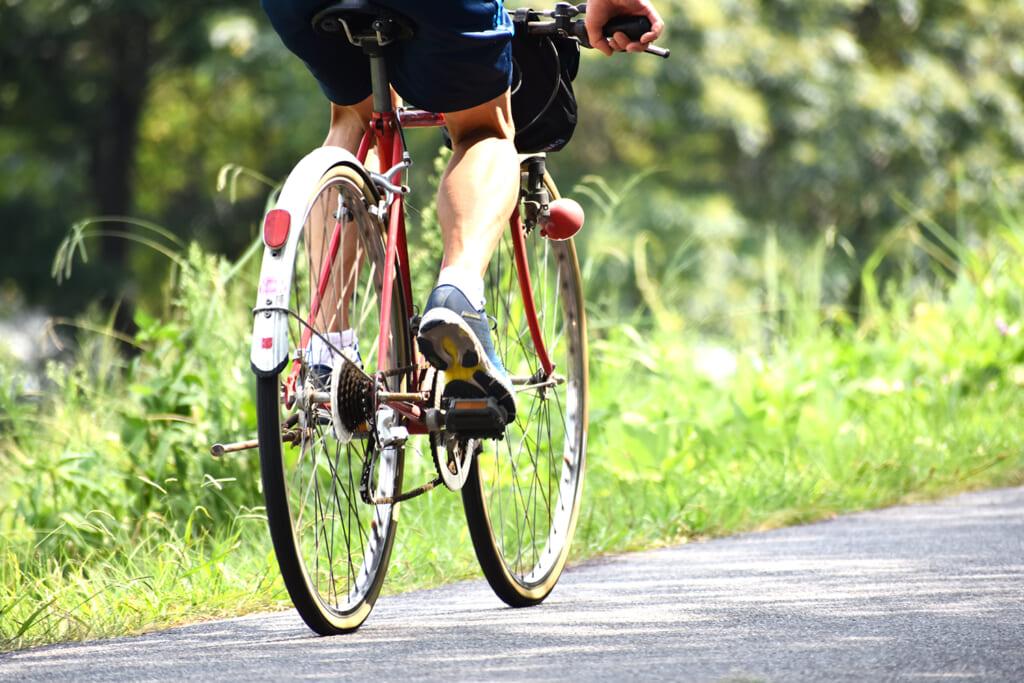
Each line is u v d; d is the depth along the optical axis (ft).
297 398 29.14
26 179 250.57
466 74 31.14
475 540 34.88
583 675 27.04
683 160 220.64
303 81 200.03
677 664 27.89
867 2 223.10
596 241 66.74
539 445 41.19
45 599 37.91
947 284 86.02
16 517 48.67
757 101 199.41
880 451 59.77
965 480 57.06
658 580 39.29
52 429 55.72
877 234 215.92
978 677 26.32
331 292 31.12
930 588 36.01
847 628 31.12
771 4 211.82
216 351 53.36
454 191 31.45
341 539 33.55
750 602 34.88
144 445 50.29
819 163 205.98
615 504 50.78
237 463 49.78
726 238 198.90
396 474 35.32
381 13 29.86
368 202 32.07
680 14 196.24
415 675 27.43
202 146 266.57
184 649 31.12
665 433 54.75
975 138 222.28
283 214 28.45
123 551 45.14
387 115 32.42
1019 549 42.04
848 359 71.05
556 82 34.86
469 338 29.66
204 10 223.10
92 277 225.76
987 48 225.56
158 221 245.45
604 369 63.93
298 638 32.04
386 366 33.40
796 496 52.75
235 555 44.09
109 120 242.17
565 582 40.01
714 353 67.67
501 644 30.53
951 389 68.54
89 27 229.04
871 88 208.95
